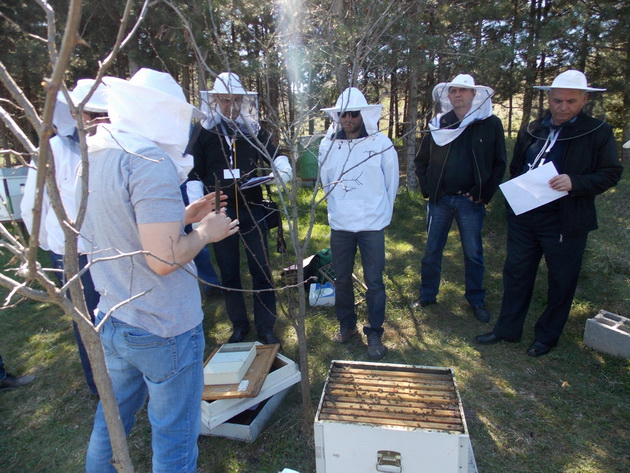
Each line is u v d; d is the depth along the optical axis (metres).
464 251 3.75
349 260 3.27
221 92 2.71
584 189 2.72
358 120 2.96
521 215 3.05
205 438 2.50
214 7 5.02
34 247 0.84
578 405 2.64
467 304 3.99
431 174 3.70
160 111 1.45
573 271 2.93
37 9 6.98
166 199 1.38
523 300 3.20
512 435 2.44
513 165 3.21
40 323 3.98
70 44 0.72
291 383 2.67
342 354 3.30
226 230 1.57
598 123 2.76
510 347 3.27
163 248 1.37
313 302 4.04
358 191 3.07
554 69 9.08
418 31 5.76
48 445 2.51
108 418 1.17
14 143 8.70
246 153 3.07
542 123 3.01
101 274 1.53
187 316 1.58
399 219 6.60
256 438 2.48
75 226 1.03
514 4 8.15
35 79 7.96
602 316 3.30
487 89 3.34
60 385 3.05
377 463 1.86
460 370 3.03
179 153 1.55
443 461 1.81
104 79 1.45
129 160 1.40
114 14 6.67
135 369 1.67
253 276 3.31
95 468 1.70
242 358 2.61
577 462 2.25
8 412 2.80
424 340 3.44
